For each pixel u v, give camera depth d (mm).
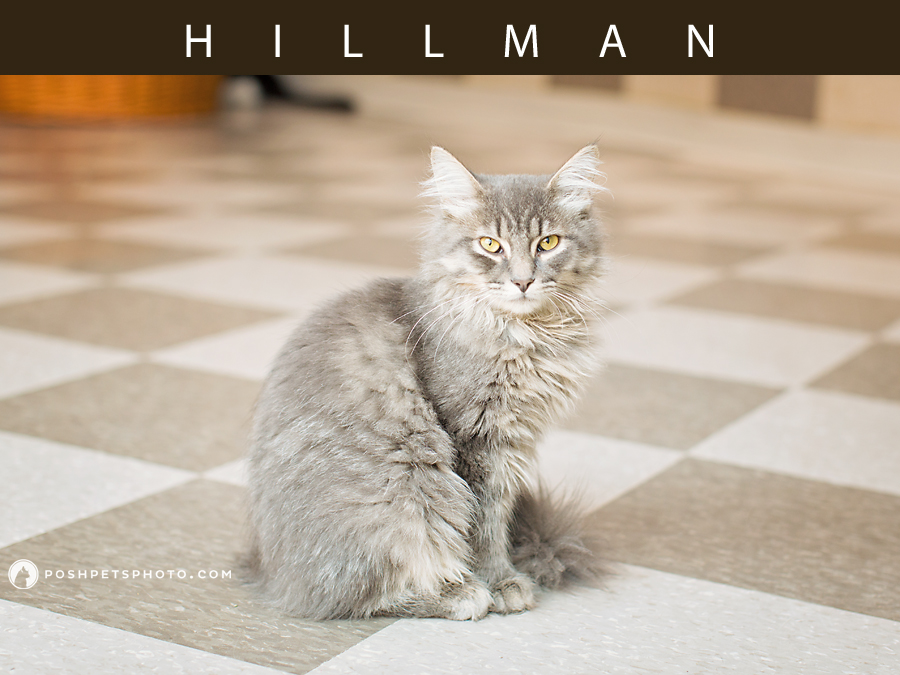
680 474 3098
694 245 6223
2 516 2645
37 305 4582
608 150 9719
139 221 6387
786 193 8062
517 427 2346
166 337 4234
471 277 2385
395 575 2225
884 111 8594
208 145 9320
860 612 2326
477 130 10672
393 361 2295
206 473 2986
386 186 7754
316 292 4938
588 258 2523
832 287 5355
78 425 3285
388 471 2215
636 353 4246
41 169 7918
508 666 2055
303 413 2270
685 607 2334
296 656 2068
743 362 4160
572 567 2426
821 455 3256
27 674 1961
